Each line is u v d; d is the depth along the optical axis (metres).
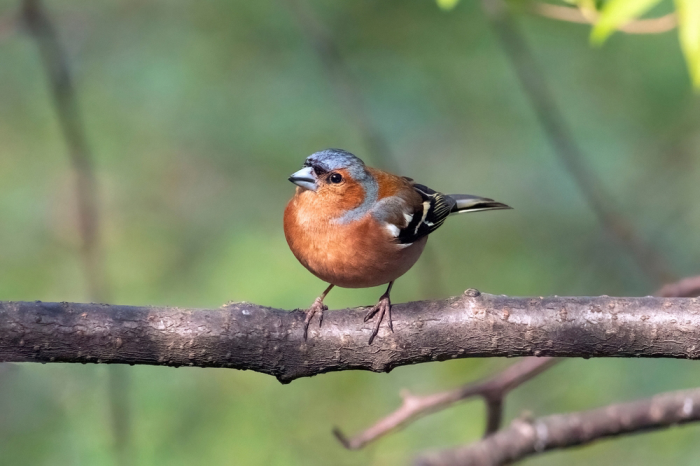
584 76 14.01
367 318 5.86
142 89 14.28
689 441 10.91
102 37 14.67
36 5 9.91
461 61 13.85
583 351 5.74
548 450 7.65
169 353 5.57
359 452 10.77
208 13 14.48
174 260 13.01
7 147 13.99
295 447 10.70
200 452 10.55
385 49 13.84
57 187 13.12
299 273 12.05
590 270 12.74
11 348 5.36
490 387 7.56
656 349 5.66
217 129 14.07
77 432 10.30
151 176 13.88
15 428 10.28
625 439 11.07
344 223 7.06
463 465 7.61
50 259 12.81
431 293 11.34
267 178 13.77
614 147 13.55
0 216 13.09
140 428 10.57
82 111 14.09
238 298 11.76
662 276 10.01
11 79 14.41
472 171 13.91
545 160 13.83
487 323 5.76
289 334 5.77
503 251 13.34
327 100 13.70
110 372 9.41
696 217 13.13
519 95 13.93
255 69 14.11
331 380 11.28
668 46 13.52
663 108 13.55
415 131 13.85
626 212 13.25
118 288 12.52
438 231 13.60
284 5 13.52
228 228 13.34
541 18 13.75
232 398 11.07
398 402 11.16
